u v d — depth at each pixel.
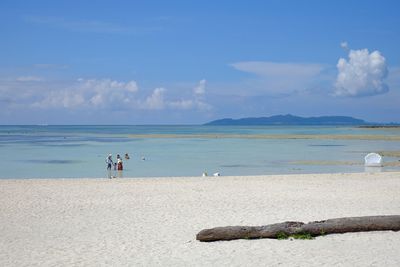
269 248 13.02
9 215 17.95
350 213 17.98
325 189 24.23
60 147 68.25
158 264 11.66
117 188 24.77
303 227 14.27
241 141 82.88
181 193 22.98
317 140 84.25
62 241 14.04
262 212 18.16
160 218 17.14
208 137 101.88
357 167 38.56
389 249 12.87
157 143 78.00
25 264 11.71
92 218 17.31
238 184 26.16
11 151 59.75
